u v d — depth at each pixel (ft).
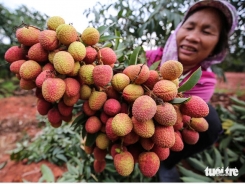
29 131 6.84
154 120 1.66
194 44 3.62
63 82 1.70
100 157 2.32
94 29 1.90
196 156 4.85
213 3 3.52
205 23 3.55
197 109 1.67
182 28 3.81
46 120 5.51
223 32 3.87
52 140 5.09
